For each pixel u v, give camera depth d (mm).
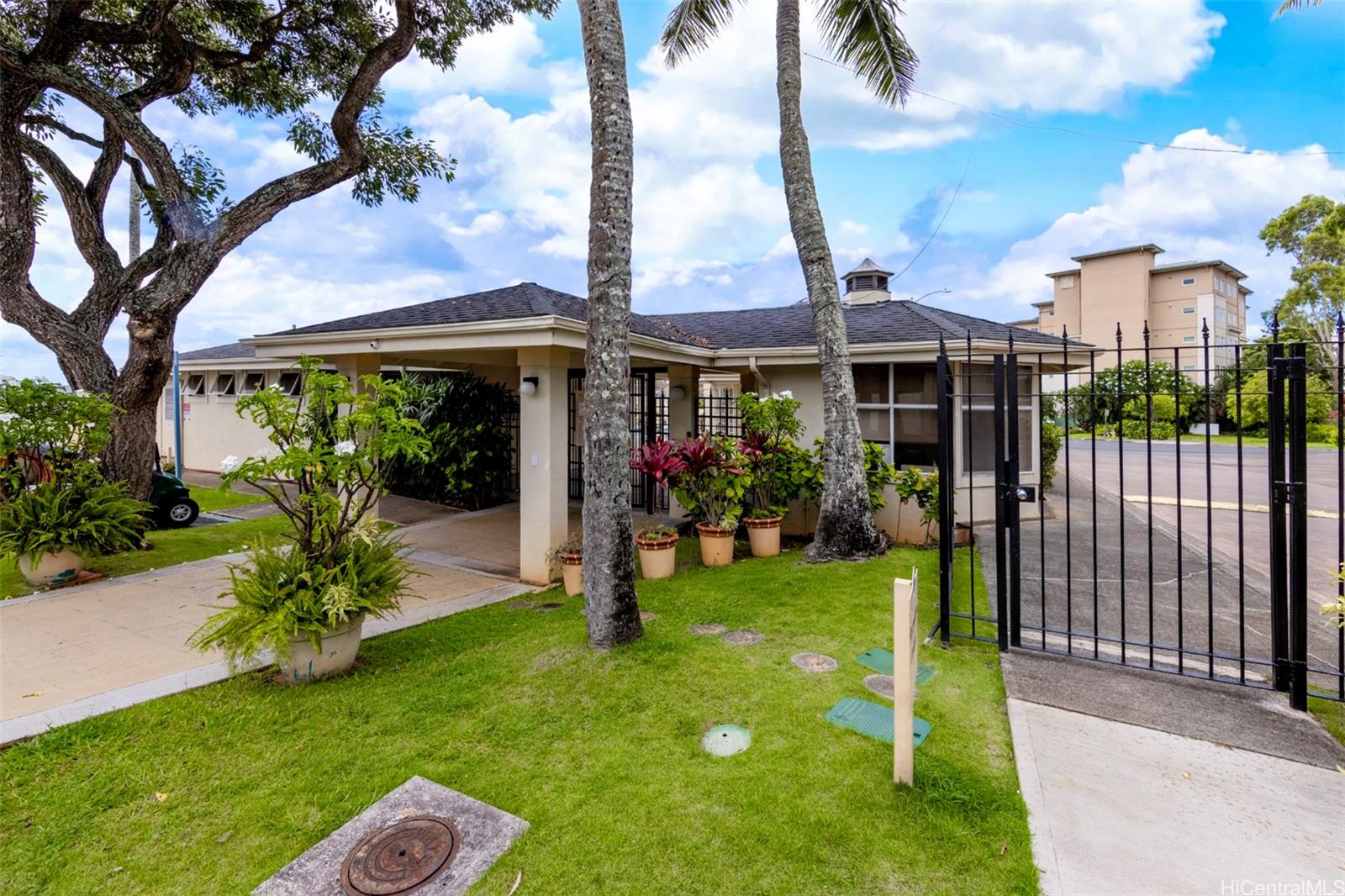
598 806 2709
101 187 8711
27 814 2756
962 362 7641
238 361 15289
